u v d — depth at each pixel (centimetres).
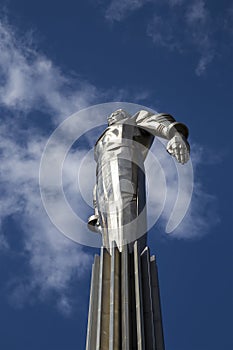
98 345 2114
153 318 2194
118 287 2267
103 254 2423
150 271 2353
